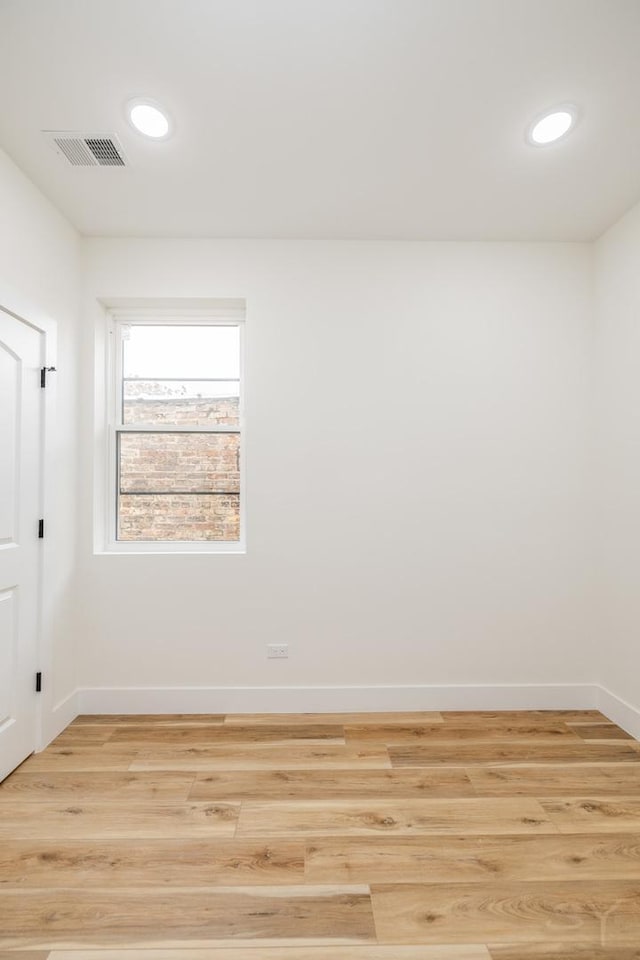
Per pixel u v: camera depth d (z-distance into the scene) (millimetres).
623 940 1419
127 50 1692
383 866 1685
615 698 2768
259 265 2941
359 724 2752
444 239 2961
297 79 1814
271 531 2912
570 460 2977
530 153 2225
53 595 2590
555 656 2957
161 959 1350
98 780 2197
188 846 1780
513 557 2955
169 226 2812
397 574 2932
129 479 3080
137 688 2875
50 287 2568
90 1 1515
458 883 1614
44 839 1814
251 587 2904
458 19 1591
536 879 1634
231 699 2885
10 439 2264
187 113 1974
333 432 2934
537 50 1708
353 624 2924
